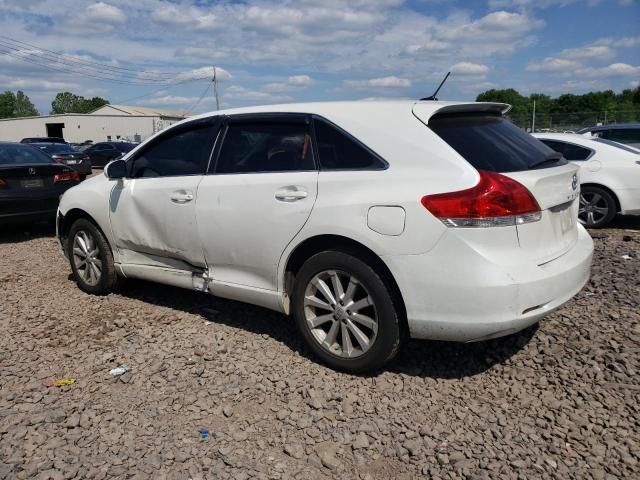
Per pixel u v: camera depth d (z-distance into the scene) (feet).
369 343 11.60
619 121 89.56
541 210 10.93
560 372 11.92
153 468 9.04
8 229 31.22
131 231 15.78
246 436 9.94
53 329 14.80
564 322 14.33
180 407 10.88
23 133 225.97
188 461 9.24
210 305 16.46
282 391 11.46
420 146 11.14
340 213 11.45
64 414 10.58
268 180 12.71
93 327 14.88
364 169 11.55
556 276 10.83
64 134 221.66
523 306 10.40
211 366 12.48
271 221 12.53
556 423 10.23
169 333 14.33
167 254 15.14
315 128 12.48
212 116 14.47
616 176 27.68
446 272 10.43
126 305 16.58
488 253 10.32
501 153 11.34
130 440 9.81
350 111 12.26
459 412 10.64
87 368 12.49
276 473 8.98
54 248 25.66
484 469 9.04
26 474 8.88
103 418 10.50
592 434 9.88
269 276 12.96
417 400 11.08
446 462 9.21
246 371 12.25
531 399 11.02
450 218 10.36
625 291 16.48
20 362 12.83
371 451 9.55
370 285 11.29
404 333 11.53
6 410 10.76
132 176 15.93
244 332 14.38
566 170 11.99
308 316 12.44
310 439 9.87
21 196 26.96
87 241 17.37
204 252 14.10
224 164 13.82
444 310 10.59
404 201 10.75
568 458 9.27
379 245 10.96
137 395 11.33
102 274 17.08
